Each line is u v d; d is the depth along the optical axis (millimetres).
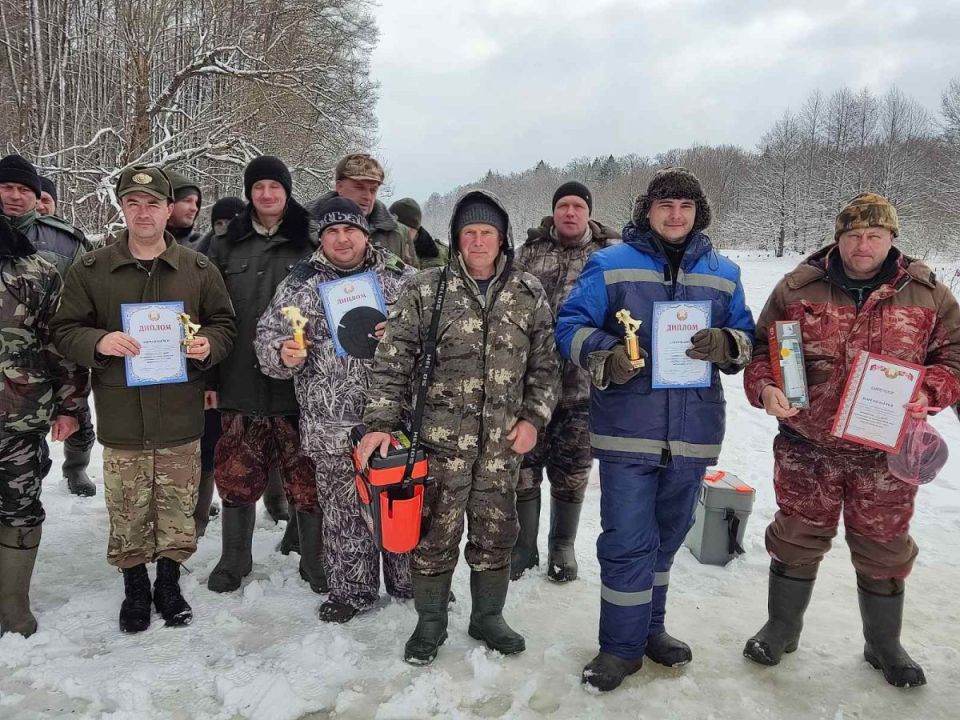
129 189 2775
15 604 2881
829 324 2625
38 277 2867
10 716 2385
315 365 3008
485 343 2691
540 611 3287
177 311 2922
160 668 2678
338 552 3111
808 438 2732
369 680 2654
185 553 3078
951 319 2564
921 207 40906
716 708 2541
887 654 2732
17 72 14250
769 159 54500
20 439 2846
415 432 2609
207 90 16234
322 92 16375
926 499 4734
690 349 2521
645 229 2713
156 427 2938
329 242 3047
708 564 3812
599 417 2678
